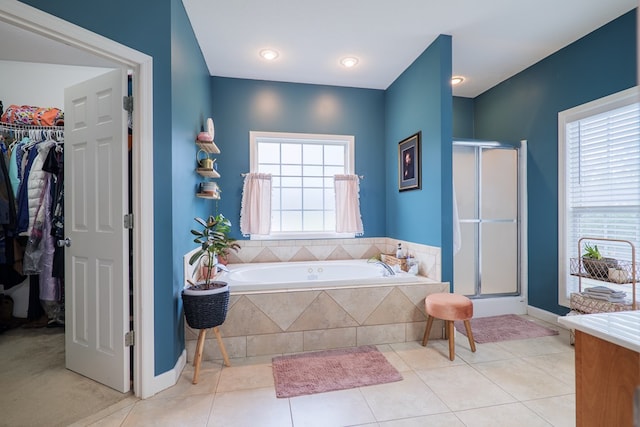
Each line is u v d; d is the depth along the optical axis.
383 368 2.14
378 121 3.86
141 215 1.79
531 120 3.24
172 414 1.66
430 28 2.59
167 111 1.89
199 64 2.79
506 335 2.69
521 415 1.65
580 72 2.75
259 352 2.37
